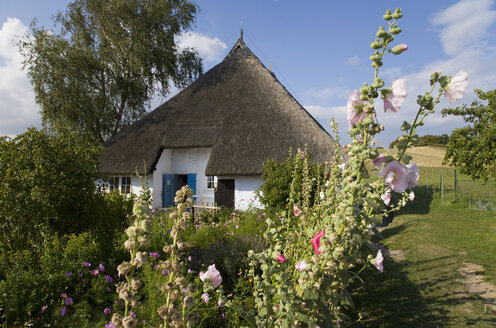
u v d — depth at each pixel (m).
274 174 8.52
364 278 5.54
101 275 3.90
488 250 6.97
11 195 4.52
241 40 18.61
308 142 12.16
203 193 14.62
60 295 3.44
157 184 14.50
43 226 4.55
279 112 13.74
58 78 16.66
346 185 1.52
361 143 1.51
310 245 2.58
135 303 1.13
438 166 35.28
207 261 4.53
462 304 4.52
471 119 10.25
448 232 8.76
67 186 5.00
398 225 10.17
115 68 18.48
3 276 3.75
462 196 14.23
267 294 1.81
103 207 5.64
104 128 19.14
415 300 4.68
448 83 1.39
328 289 1.58
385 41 1.43
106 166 14.26
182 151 15.27
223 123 14.25
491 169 9.53
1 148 4.85
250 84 15.64
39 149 4.90
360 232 1.53
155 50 19.39
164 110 16.19
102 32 18.81
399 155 1.47
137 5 18.44
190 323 1.26
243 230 6.38
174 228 1.36
